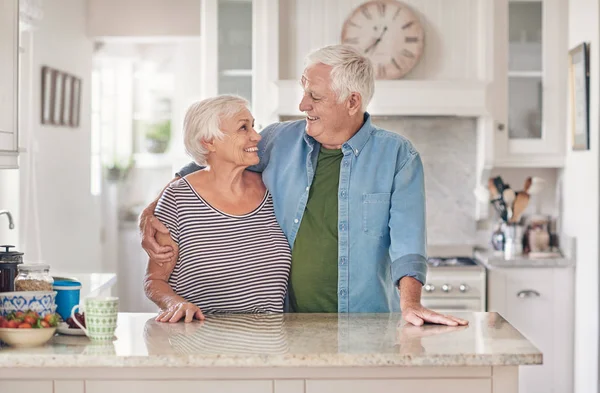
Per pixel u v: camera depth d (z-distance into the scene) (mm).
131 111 7652
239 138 2656
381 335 2328
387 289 2834
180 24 6238
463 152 5309
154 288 2684
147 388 2168
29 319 2209
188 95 6961
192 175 2762
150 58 7637
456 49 5055
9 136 2979
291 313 2693
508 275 4867
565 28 5043
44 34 5191
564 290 4887
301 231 2760
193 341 2252
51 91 5273
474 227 5332
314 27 5059
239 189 2756
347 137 2768
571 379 4906
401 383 2178
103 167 7586
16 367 2139
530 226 5207
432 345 2207
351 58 2703
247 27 5039
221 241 2691
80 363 2105
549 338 4895
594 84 4504
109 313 2262
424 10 5055
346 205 2742
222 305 2691
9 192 4680
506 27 5039
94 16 6234
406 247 2670
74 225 5910
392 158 2756
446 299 4848
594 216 4520
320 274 2748
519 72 5059
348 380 2174
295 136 2855
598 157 4449
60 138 5559
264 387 2170
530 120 5082
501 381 2182
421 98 4910
